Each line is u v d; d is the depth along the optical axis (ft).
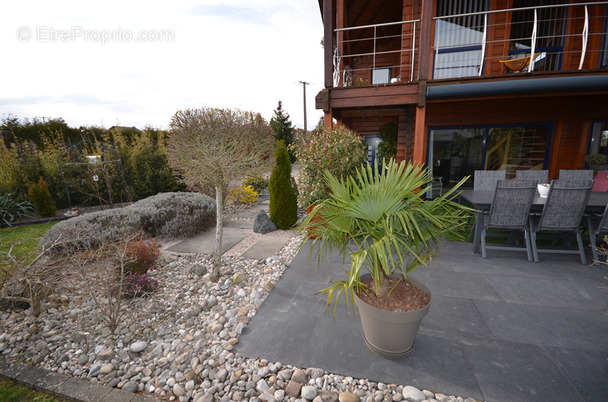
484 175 15.66
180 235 17.19
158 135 35.45
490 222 11.91
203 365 6.57
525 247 13.25
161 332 7.90
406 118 21.94
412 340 6.39
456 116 20.49
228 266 12.46
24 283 8.74
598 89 13.88
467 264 11.62
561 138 19.31
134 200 30.48
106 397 5.76
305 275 11.11
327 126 16.31
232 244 15.61
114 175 28.78
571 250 12.14
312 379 5.96
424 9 14.29
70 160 29.09
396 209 5.99
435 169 22.03
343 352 6.70
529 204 11.34
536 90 14.11
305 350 6.82
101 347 7.34
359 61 28.22
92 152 32.17
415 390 5.47
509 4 18.53
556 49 18.76
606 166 16.90
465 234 15.96
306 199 16.10
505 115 19.84
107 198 29.37
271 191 18.53
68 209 27.84
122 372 6.50
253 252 14.15
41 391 6.08
